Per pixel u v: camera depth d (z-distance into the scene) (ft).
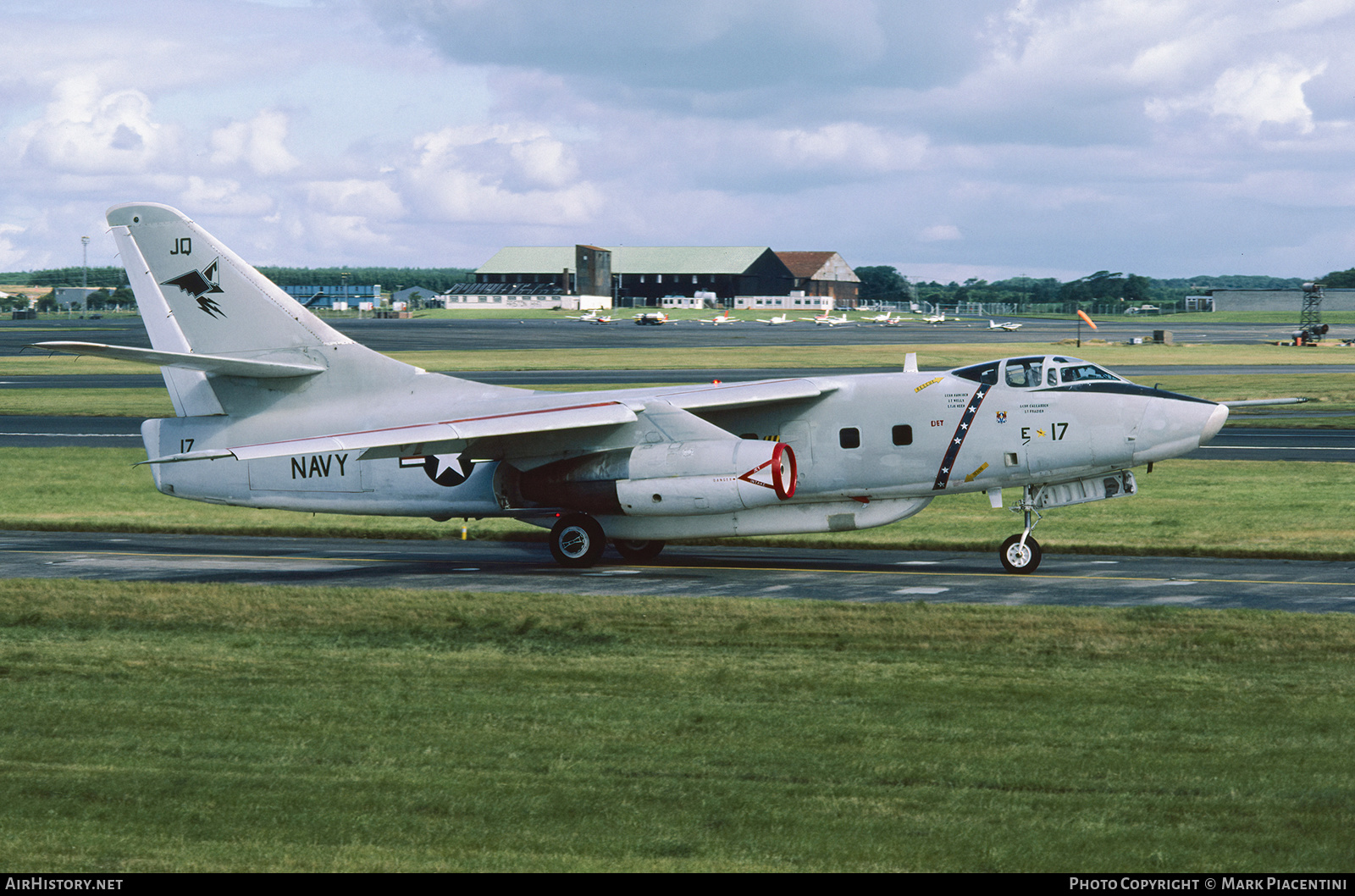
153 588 158.20
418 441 165.37
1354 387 531.50
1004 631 128.06
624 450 183.52
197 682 108.88
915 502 186.91
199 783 79.41
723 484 177.06
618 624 134.10
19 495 280.31
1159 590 156.76
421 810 74.28
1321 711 96.22
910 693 102.89
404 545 216.33
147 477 307.17
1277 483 269.03
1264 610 141.49
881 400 184.85
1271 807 73.97
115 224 201.05
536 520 192.44
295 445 161.89
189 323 200.23
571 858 66.44
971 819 72.18
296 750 86.99
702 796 76.38
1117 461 176.24
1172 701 99.50
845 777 80.02
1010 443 178.70
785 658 117.70
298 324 197.67
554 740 89.20
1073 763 82.79
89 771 82.38
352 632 132.87
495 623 135.54
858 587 164.14
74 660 118.52
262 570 185.37
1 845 68.74
